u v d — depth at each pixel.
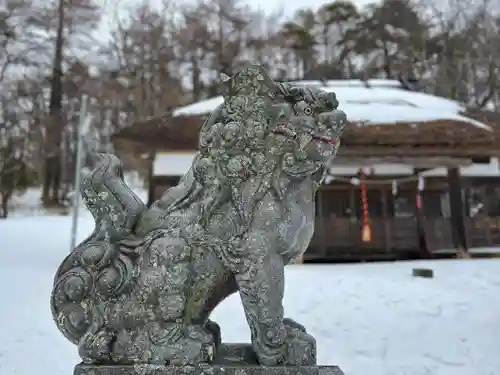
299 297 7.04
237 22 34.91
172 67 35.09
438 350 5.22
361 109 11.95
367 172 12.70
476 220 12.95
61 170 32.59
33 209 28.53
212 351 1.82
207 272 1.86
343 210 13.18
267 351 1.81
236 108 1.96
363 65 33.59
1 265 10.02
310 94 1.96
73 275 1.86
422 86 28.19
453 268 9.29
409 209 13.84
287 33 34.31
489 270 8.98
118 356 1.83
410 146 11.43
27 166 32.12
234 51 34.28
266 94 1.97
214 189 1.92
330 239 12.26
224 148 1.91
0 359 4.94
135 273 1.84
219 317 5.86
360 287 7.62
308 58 33.62
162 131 11.75
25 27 32.22
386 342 5.41
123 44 35.56
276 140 1.92
